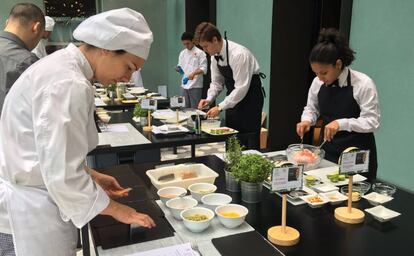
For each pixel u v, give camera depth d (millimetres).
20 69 2135
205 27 3000
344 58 1867
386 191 1633
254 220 1395
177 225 1350
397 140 3115
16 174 1169
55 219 1234
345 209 1436
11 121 1151
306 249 1182
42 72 1081
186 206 1453
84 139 1094
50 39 7742
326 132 1941
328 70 1883
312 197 1540
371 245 1204
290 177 1241
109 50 1120
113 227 1322
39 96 1039
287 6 4293
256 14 4715
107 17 1099
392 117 3135
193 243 1218
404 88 2994
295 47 4441
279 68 4441
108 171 1921
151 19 8367
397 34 3004
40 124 1020
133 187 1689
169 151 4988
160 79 8758
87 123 1133
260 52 4684
